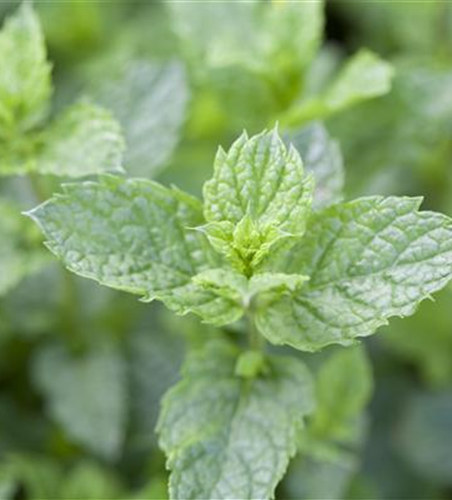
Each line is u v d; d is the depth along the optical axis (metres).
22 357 0.51
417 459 0.51
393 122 0.50
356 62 0.47
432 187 0.54
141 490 0.48
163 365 0.49
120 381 0.48
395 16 0.57
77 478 0.47
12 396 0.51
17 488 0.49
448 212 0.52
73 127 0.43
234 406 0.39
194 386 0.40
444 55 0.55
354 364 0.44
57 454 0.49
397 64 0.53
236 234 0.37
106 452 0.47
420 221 0.37
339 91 0.47
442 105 0.50
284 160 0.37
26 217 0.45
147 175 0.45
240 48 0.49
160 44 0.55
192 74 0.52
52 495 0.47
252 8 0.50
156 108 0.46
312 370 0.48
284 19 0.47
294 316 0.38
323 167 0.41
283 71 0.47
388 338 0.52
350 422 0.45
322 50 0.57
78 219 0.38
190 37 0.50
